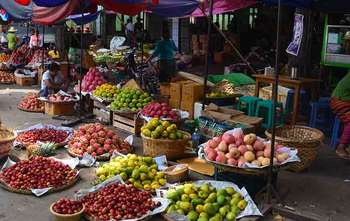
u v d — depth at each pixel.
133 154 5.42
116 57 12.45
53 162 5.01
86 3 7.86
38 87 11.40
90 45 15.74
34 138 6.07
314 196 4.76
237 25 17.06
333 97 6.06
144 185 4.55
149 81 9.89
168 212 4.01
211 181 4.61
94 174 5.14
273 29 15.42
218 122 5.79
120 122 7.16
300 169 5.41
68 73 11.70
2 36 16.30
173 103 7.94
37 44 13.19
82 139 5.72
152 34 18.00
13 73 12.33
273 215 4.33
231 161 4.37
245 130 5.63
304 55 8.65
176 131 5.62
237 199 4.21
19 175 4.66
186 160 5.59
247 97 7.45
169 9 8.86
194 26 17.70
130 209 3.95
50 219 4.04
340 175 5.42
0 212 4.14
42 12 8.36
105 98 7.48
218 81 8.80
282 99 7.65
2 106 8.79
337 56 7.82
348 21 8.59
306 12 8.48
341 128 6.46
